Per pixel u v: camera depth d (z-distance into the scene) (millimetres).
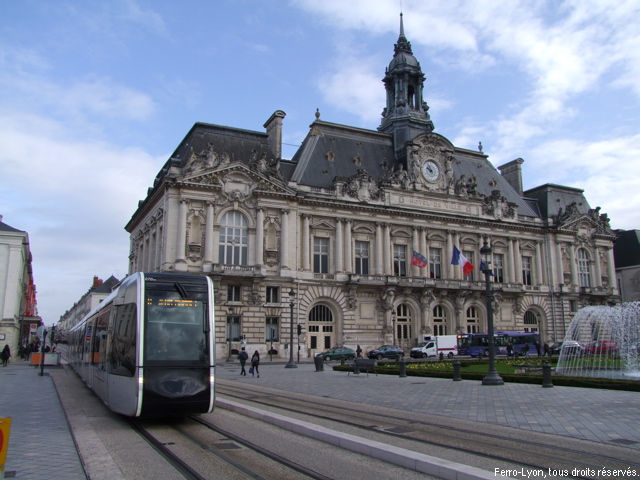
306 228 63094
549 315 78250
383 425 16797
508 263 76312
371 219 66875
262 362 56406
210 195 58156
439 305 70000
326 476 10922
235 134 64688
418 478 10688
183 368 16844
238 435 15219
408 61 78562
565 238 81312
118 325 18562
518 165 87438
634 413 18375
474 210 74375
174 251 56250
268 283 59781
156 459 12586
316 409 20781
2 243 64188
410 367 42375
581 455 12477
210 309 17984
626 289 95062
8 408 21359
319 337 62875
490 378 29672
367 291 65250
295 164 67062
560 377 29594
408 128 74938
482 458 12242
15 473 10977
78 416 19297
